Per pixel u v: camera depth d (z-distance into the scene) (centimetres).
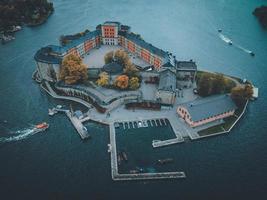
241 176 16838
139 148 18600
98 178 16700
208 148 18675
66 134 19612
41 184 16300
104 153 18250
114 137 19300
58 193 15862
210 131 19775
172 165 17450
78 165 17425
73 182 16438
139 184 16462
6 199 15488
